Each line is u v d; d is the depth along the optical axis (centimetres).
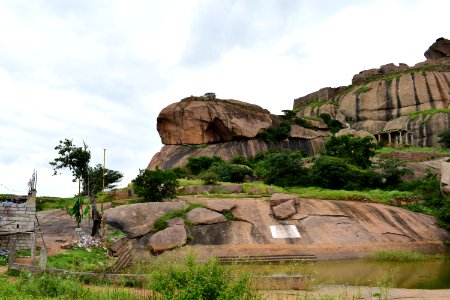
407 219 3128
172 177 3372
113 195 3759
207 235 2680
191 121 6944
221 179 4722
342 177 4109
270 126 7175
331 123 8212
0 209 2073
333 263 2342
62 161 2761
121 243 2423
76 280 1430
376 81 8975
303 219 2978
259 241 2648
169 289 872
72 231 2620
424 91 8038
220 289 818
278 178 4425
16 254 1928
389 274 1959
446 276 1936
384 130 7600
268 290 1330
